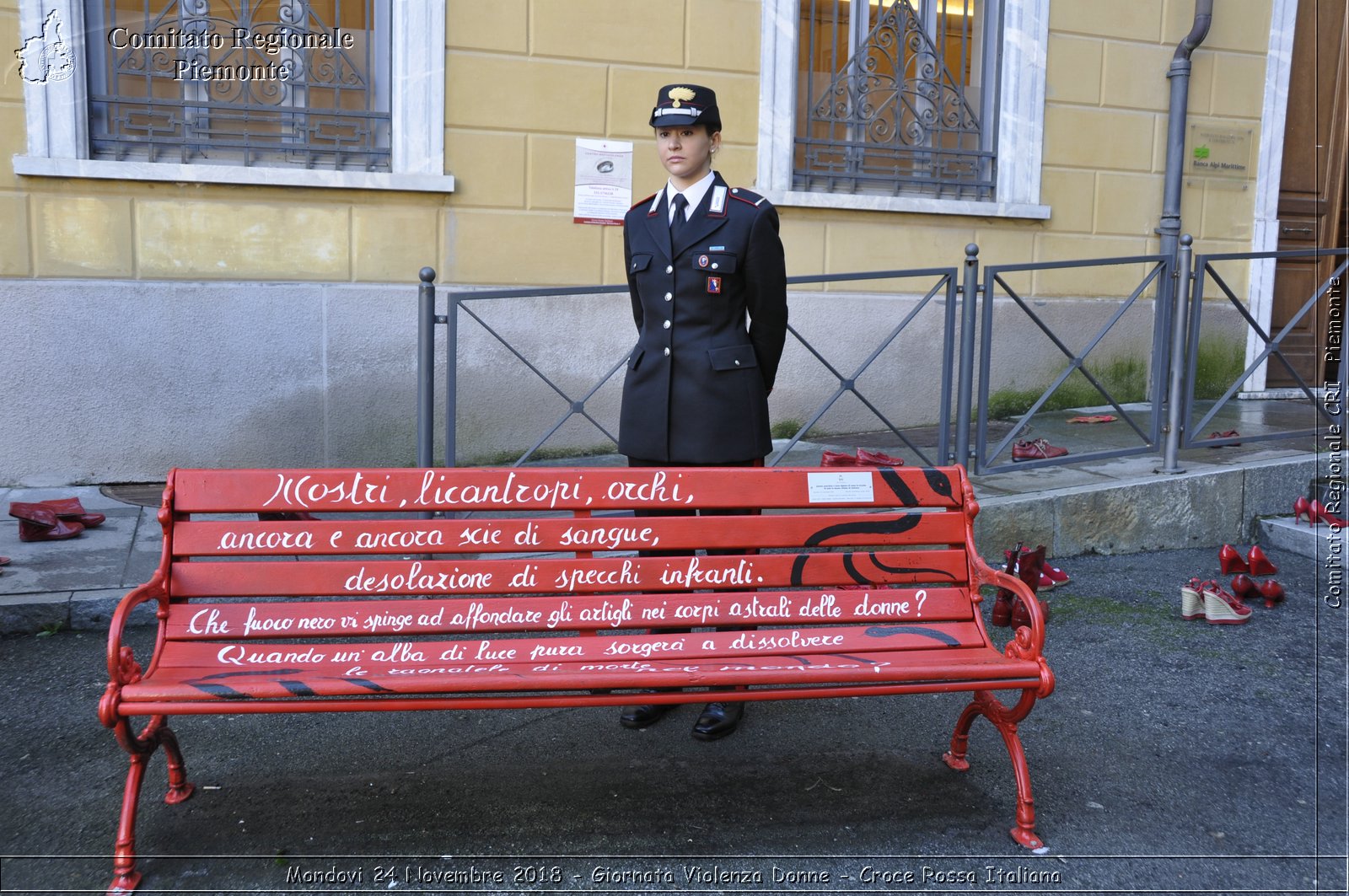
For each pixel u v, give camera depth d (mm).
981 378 5332
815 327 6727
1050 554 5105
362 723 3424
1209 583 4426
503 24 6012
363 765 3139
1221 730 3434
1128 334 7598
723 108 6453
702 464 3271
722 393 3248
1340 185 8039
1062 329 7375
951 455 5879
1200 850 2748
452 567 2828
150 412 5672
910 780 3094
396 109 5887
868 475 2992
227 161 5777
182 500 2754
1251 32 7562
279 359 5836
